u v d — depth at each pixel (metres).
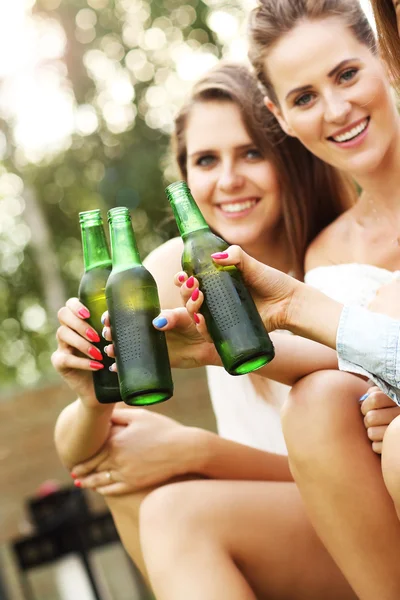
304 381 1.83
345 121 2.09
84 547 4.43
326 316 1.69
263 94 2.38
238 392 2.54
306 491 1.79
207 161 2.48
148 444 2.15
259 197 2.46
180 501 1.92
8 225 15.03
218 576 1.81
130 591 8.23
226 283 1.60
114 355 1.66
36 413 6.69
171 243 2.43
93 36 13.62
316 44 2.09
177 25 13.18
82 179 13.70
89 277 1.82
